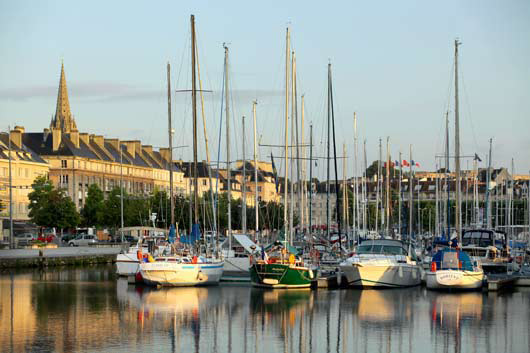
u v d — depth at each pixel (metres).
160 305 63.19
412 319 56.06
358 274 74.25
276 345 46.72
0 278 91.56
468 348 45.97
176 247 83.12
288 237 86.25
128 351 44.66
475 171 141.00
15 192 177.62
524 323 54.44
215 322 54.62
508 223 123.25
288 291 72.75
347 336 49.53
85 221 179.25
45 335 49.56
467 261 74.38
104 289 76.56
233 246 88.69
